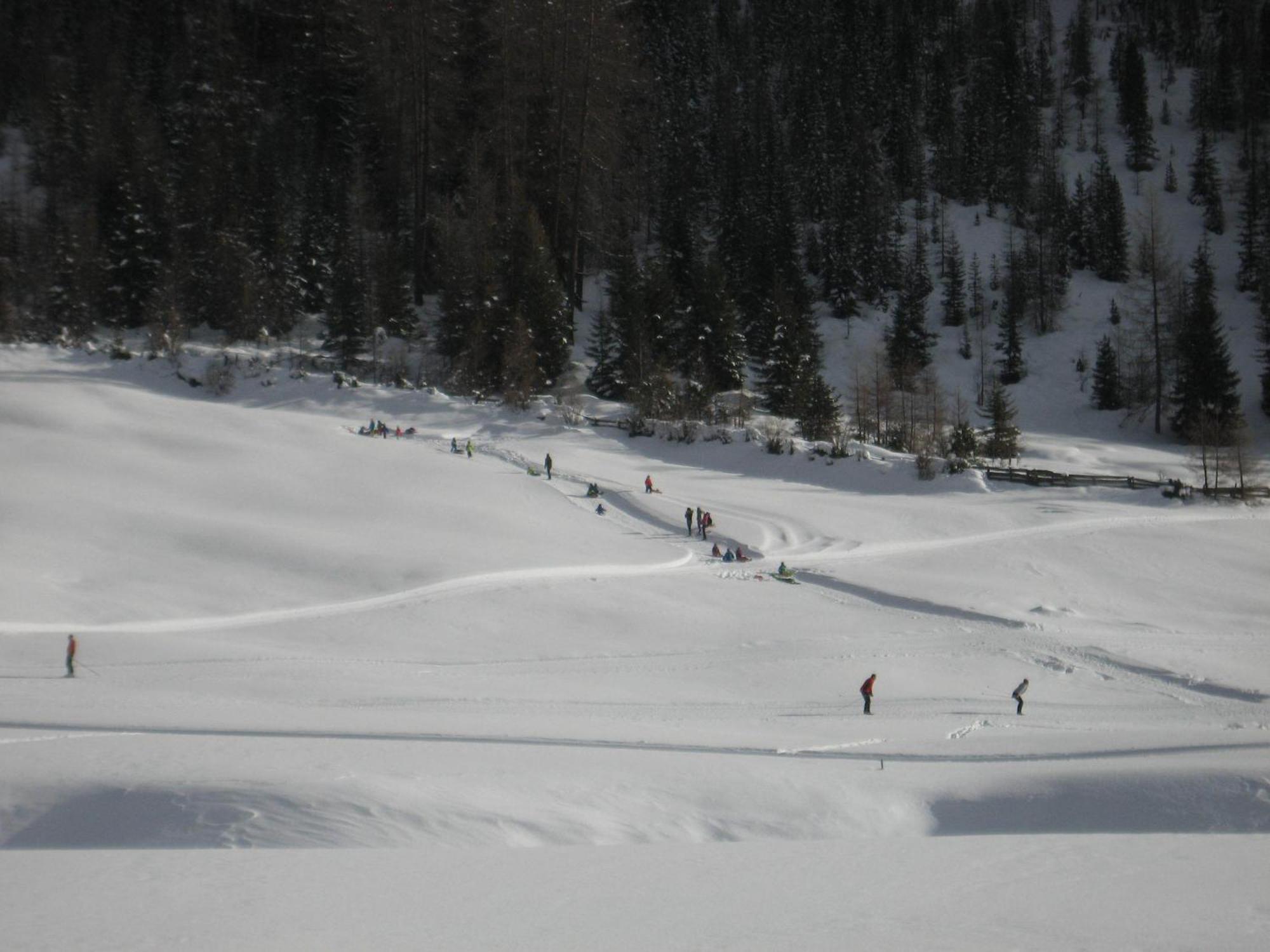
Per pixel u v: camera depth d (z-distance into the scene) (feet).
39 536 120.88
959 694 86.69
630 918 24.52
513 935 22.88
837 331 314.76
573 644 98.68
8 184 325.01
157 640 91.20
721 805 44.42
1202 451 211.61
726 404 247.91
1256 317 313.94
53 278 257.55
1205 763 50.47
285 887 28.07
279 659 86.63
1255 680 93.56
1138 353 295.07
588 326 293.43
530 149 325.62
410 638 97.60
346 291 245.24
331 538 131.85
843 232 327.47
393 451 188.24
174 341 239.91
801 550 146.61
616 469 193.06
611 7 316.81
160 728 55.21
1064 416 276.62
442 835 37.76
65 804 40.55
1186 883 28.19
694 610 113.19
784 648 100.12
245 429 192.65
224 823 37.60
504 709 69.82
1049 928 23.20
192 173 293.23
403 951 21.66
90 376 227.81
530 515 154.92
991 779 49.67
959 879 28.94
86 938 22.63
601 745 54.44
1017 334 294.87
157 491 148.66
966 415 270.46
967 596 122.83
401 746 50.72
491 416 223.30
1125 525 164.35
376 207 333.21
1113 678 94.02
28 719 57.36
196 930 23.30
